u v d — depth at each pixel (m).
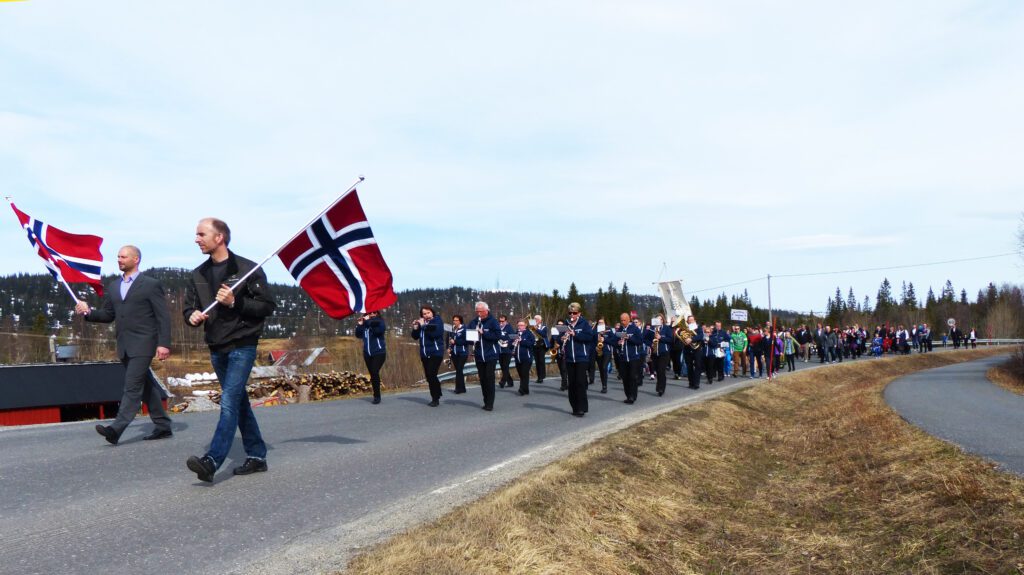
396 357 22.38
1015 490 7.26
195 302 6.17
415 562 4.41
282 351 36.25
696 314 105.75
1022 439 10.70
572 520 6.00
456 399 15.68
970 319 103.94
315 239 7.15
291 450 8.20
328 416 11.84
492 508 5.72
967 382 24.67
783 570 6.23
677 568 5.91
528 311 27.75
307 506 5.77
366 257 7.36
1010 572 5.56
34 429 9.57
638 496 7.36
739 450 11.94
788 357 32.50
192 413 12.39
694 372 21.08
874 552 6.62
